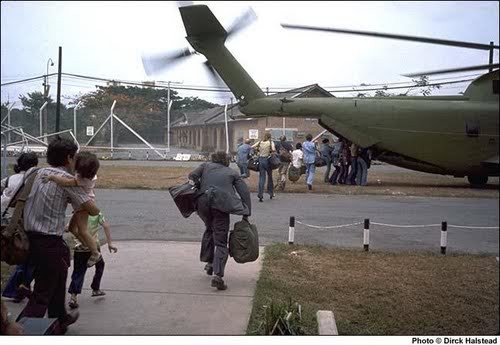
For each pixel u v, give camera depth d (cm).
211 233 606
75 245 505
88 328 454
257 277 629
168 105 2788
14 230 387
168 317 486
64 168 415
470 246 852
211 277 619
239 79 1794
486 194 1548
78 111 2730
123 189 1460
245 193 580
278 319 450
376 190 1596
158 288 574
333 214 1135
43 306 397
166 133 2923
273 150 1316
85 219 437
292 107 1794
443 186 1781
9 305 500
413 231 970
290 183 1731
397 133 1723
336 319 518
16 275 512
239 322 477
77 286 503
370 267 703
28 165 491
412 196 1488
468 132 1642
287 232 920
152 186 1504
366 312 545
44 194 395
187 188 591
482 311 555
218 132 3041
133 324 467
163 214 1062
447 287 628
